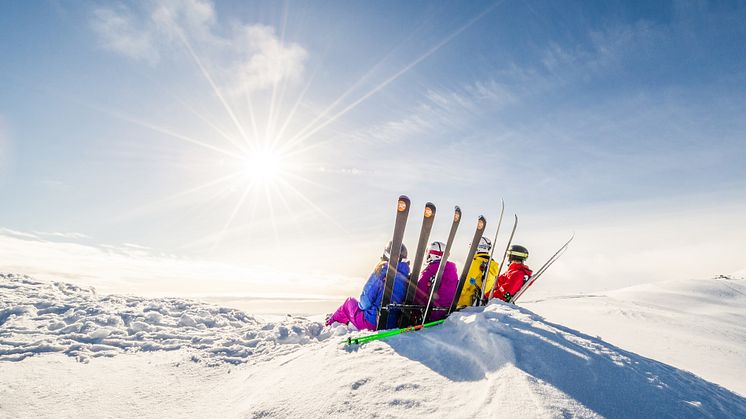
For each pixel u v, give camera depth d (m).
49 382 3.21
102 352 4.05
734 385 4.23
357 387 2.43
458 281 4.55
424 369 2.63
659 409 2.04
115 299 6.12
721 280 16.52
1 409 2.70
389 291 4.18
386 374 2.59
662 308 12.23
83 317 5.04
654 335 7.03
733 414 2.17
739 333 8.16
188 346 4.33
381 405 2.19
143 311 5.71
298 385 2.63
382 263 4.40
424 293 4.45
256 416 2.29
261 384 2.94
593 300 12.39
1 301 5.42
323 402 2.30
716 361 5.42
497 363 2.48
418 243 4.23
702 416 2.05
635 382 2.28
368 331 4.11
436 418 2.00
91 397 2.98
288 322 5.12
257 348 4.15
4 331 4.46
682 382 2.48
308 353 3.47
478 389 2.24
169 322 5.34
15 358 3.71
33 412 2.71
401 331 3.67
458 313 3.86
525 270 5.20
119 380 3.33
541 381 2.18
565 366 2.35
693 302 13.37
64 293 6.32
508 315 3.26
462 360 2.71
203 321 5.49
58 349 4.03
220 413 2.60
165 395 3.03
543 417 1.84
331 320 5.08
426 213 4.21
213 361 3.79
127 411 2.76
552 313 9.48
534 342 2.65
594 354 2.59
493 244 4.77
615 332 7.22
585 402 2.00
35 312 5.18
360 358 2.95
